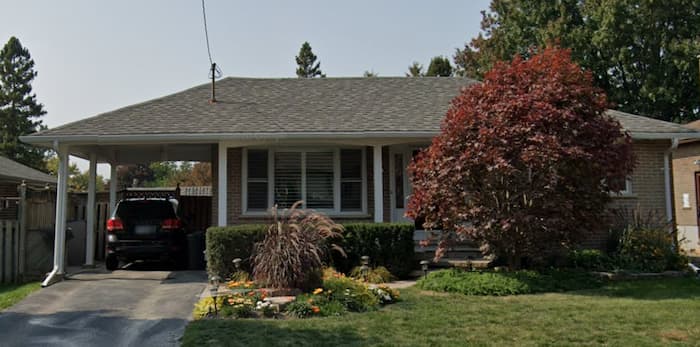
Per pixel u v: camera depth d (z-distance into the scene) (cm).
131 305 912
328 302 838
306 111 1401
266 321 764
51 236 1297
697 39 2664
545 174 993
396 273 1192
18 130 4731
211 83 1630
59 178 1223
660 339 650
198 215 1786
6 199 1337
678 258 1198
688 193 1984
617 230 1286
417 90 1622
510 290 966
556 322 736
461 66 3959
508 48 3212
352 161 1445
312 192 1430
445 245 1082
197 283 1120
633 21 2780
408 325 728
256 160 1424
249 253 1125
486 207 1030
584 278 1070
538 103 970
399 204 1458
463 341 648
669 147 1398
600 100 1042
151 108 1382
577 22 3025
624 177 1027
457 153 1029
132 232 1318
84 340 704
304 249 916
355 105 1463
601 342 639
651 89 2742
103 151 1502
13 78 4859
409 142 1316
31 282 1216
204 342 655
